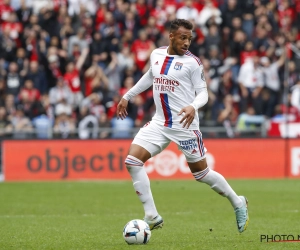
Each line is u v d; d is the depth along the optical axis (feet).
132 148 98.27
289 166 229.25
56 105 252.01
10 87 259.60
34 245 94.53
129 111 248.52
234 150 230.48
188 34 95.81
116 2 281.54
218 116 247.91
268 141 230.07
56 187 199.72
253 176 229.45
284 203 155.12
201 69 96.78
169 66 96.84
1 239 101.09
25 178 230.48
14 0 284.61
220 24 275.80
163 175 229.25
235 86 257.96
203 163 99.25
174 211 142.00
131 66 262.06
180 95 96.99
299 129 238.48
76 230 112.16
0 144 232.12
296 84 257.55
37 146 231.09
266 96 255.91
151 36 267.59
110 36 267.59
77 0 283.59
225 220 126.00
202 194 177.78
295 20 285.43
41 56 268.00
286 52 250.16
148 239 94.07
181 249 88.69
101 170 229.04
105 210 144.66
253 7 277.85
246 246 91.61
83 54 264.31
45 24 277.23
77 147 229.86
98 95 251.19
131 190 189.67
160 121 98.32
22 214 137.90
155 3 285.23
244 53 259.80
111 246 92.22
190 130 97.76
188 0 276.62
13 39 273.75
